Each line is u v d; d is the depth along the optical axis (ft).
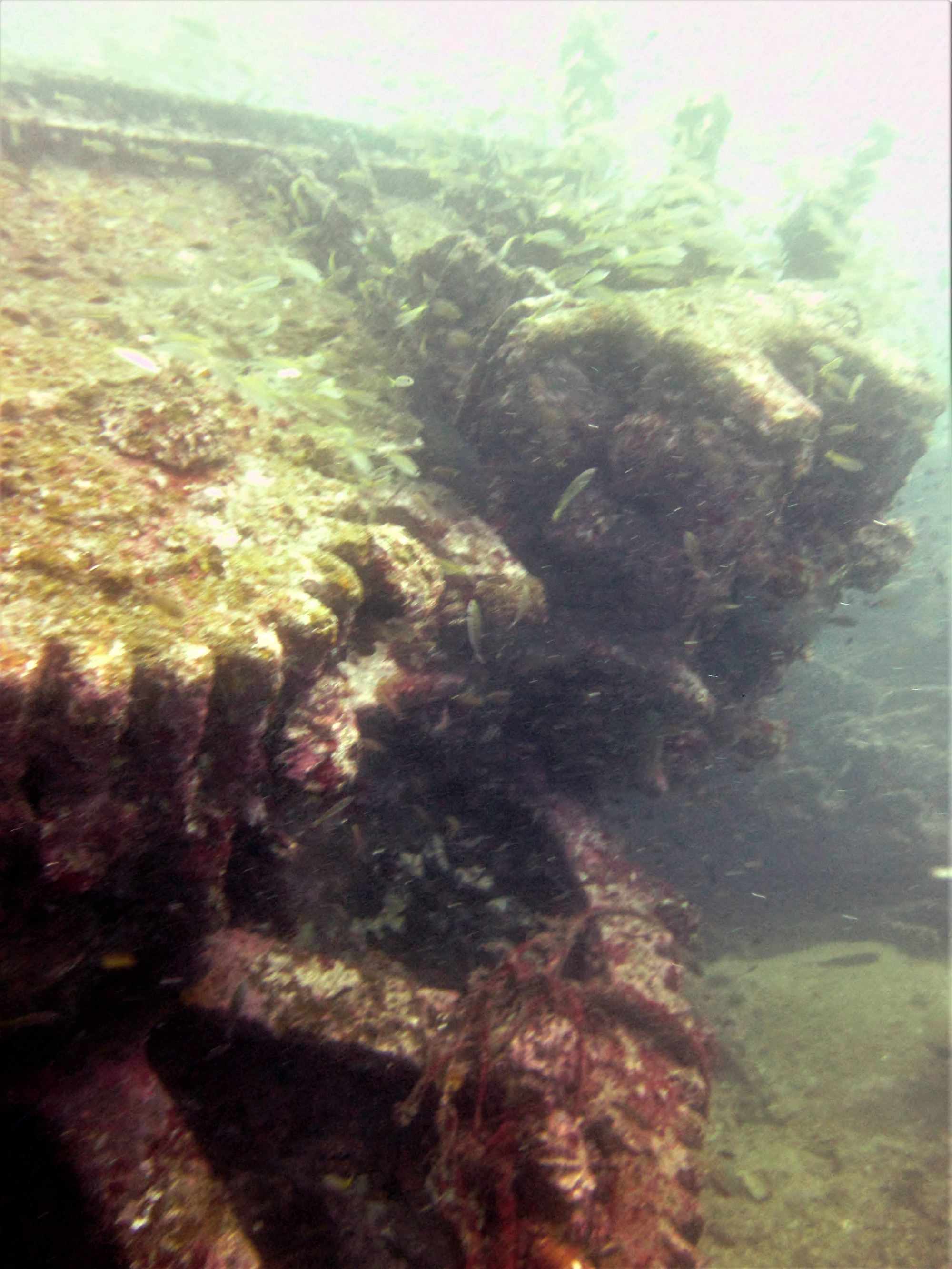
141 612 9.59
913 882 28.81
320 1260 11.99
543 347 17.51
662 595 19.19
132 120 29.19
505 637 17.34
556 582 20.16
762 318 19.27
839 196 31.45
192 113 30.63
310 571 11.76
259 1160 12.87
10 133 24.32
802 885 31.14
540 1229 11.39
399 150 33.76
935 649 36.88
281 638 10.61
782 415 16.47
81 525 10.70
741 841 33.01
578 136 30.58
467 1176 11.96
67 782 8.34
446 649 17.03
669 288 21.54
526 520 19.48
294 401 15.34
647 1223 13.25
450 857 18.93
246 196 27.37
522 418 17.97
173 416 13.34
